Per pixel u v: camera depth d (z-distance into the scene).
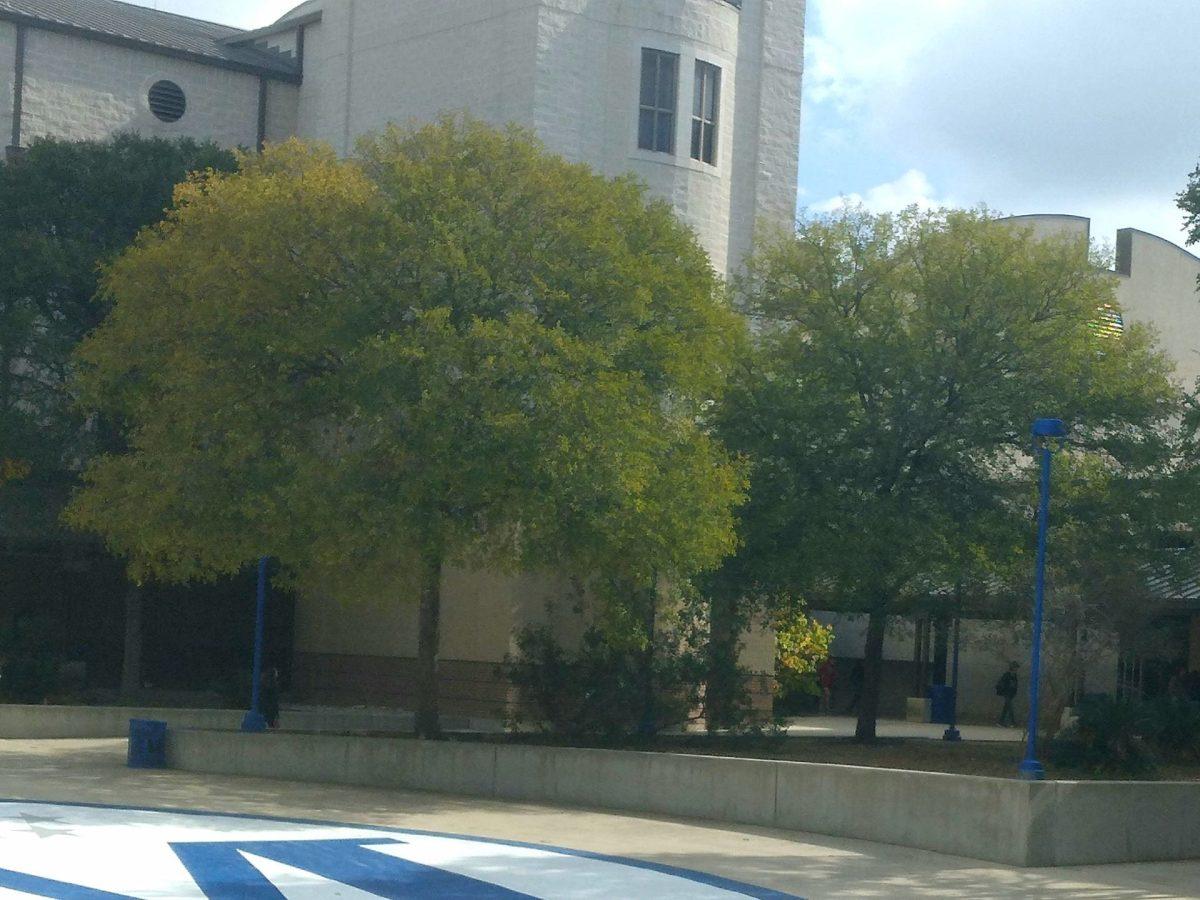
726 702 24.25
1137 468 24.03
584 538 18.95
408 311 20.06
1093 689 33.78
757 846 16.08
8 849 13.70
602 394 18.66
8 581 32.38
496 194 20.48
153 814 16.56
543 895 12.60
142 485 20.16
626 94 31.17
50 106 33.88
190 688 33.97
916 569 23.83
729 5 32.56
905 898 13.09
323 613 34.00
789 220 34.66
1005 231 24.81
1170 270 46.38
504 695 28.58
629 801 18.88
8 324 28.08
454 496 18.97
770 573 23.31
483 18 31.39
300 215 19.47
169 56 35.19
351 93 34.22
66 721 26.58
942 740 28.00
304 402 19.94
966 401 24.20
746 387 24.19
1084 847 15.55
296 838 15.20
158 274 20.41
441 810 18.11
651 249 21.66
